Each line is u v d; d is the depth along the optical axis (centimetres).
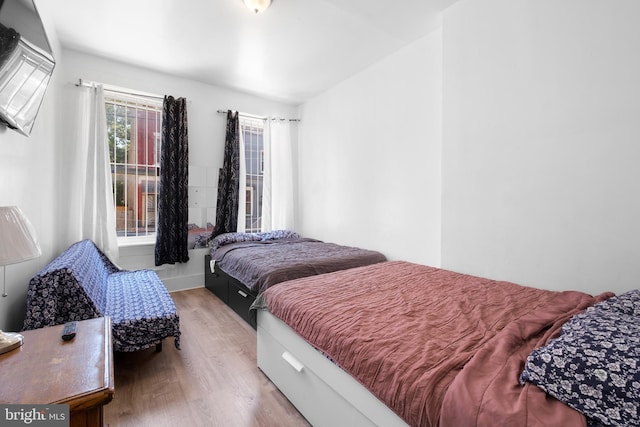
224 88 402
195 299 336
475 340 121
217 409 159
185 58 318
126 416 152
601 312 114
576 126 177
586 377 77
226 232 403
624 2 160
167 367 198
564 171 182
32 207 195
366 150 350
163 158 346
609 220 166
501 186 211
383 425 108
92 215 306
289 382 165
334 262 275
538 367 86
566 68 180
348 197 377
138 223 352
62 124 294
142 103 350
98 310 170
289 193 454
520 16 199
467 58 228
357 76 357
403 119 304
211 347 226
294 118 469
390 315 148
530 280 198
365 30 267
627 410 69
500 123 211
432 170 279
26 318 150
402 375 101
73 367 93
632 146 158
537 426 72
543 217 191
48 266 172
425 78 281
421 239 291
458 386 90
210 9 235
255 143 438
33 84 155
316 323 144
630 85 158
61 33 270
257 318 199
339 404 130
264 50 301
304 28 262
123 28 262
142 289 245
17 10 124
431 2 230
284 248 340
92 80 312
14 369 90
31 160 192
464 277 219
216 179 398
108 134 331
